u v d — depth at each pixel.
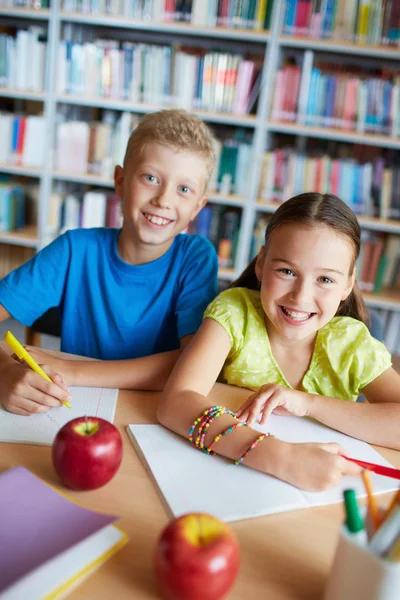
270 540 0.55
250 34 2.48
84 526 0.48
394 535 0.43
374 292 2.76
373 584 0.42
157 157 1.08
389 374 0.98
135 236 1.16
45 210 2.84
